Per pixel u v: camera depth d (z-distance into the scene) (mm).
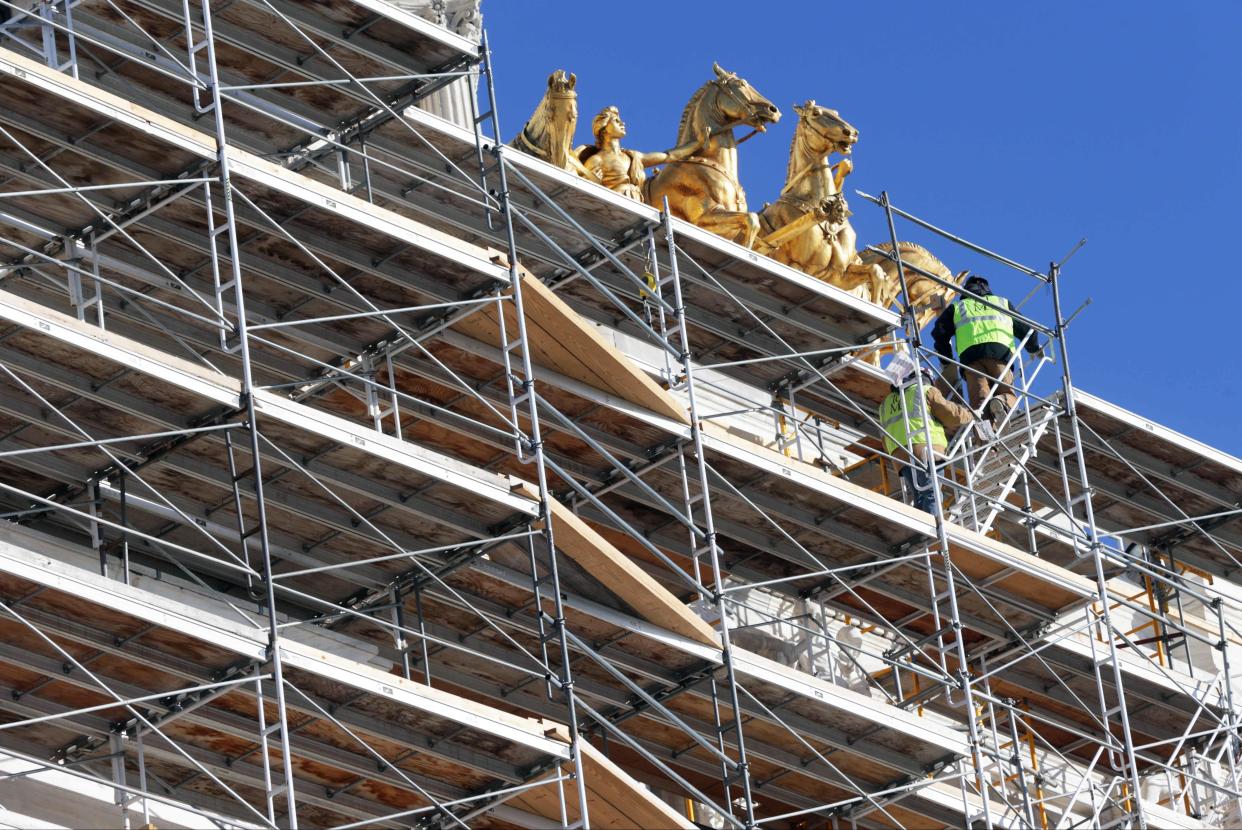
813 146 87750
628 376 72562
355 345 71000
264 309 70188
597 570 69188
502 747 66000
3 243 67438
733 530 77250
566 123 81375
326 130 74438
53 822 61000
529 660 71125
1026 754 85000
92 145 66000
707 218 84500
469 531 68188
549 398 72938
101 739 64062
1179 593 91062
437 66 74125
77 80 65188
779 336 82062
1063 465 84125
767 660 72375
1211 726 86500
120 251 68500
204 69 72625
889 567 78562
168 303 69312
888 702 79188
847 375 83250
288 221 68250
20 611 60812
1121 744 86688
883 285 87625
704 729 74250
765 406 82312
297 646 62219
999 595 80688
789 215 86938
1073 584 80562
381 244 69250
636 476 73438
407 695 63656
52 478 65812
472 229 77062
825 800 77188
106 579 60562
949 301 91875
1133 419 87062
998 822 78312
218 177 66562
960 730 79750
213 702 63844
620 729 74000
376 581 69438
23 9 70250
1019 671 83500
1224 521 90562
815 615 80188
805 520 77000
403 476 66750
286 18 70375
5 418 64625
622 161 83938
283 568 69125
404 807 67250
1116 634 84000
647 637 70438
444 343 71125
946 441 84125
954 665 82750
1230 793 82250
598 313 81000
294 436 65438
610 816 68375
